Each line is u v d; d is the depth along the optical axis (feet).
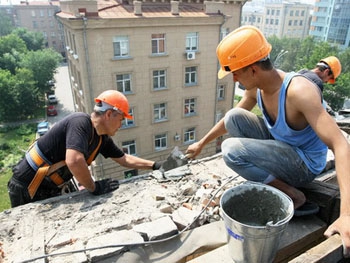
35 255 5.34
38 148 7.27
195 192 7.55
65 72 116.98
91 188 7.30
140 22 30.25
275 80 4.86
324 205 5.90
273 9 169.68
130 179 8.23
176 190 7.66
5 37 99.55
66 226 6.23
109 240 5.60
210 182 7.93
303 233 5.67
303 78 4.61
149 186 7.87
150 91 34.63
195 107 39.06
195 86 37.37
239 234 4.29
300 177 5.51
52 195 7.95
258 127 6.34
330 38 133.39
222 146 5.84
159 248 5.63
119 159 8.79
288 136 5.23
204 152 43.45
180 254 5.57
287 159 5.29
